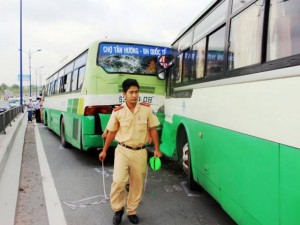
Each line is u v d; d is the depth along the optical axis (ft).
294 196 8.73
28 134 51.47
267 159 10.12
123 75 27.99
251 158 11.19
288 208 8.99
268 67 10.29
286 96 9.22
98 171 25.79
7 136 37.40
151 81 28.66
